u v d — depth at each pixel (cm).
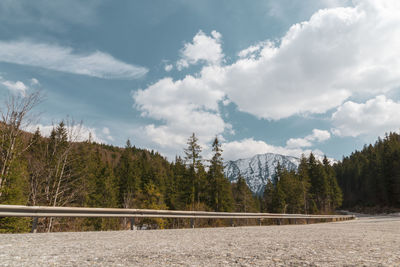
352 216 4312
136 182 5197
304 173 6800
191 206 3691
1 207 707
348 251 439
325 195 7706
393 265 315
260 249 459
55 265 312
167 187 5141
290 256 385
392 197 7812
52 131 1609
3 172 1362
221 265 317
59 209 821
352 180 11369
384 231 1023
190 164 3991
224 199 4119
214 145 4191
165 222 2647
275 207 6222
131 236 679
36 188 1522
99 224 2517
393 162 7775
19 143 1414
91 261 338
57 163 1561
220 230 970
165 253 409
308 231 954
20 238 568
